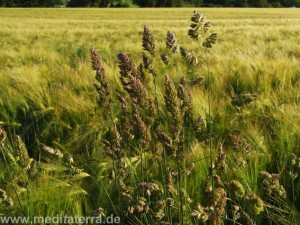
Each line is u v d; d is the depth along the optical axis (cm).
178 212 260
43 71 696
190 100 210
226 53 934
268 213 260
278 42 1234
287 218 267
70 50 1216
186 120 313
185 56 234
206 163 310
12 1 8894
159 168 296
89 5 9375
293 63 670
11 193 285
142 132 212
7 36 1898
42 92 524
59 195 287
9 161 363
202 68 637
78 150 404
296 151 338
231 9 8219
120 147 245
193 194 292
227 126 408
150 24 2981
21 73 631
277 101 453
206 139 267
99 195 300
